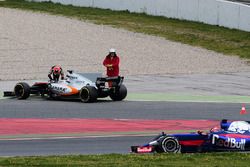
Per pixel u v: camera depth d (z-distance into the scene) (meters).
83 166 35.53
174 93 81.00
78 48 117.19
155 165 35.78
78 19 141.50
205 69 106.62
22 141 47.34
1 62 104.31
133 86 87.50
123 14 150.25
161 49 120.56
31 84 87.75
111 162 36.91
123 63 108.75
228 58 116.38
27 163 36.47
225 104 71.81
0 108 65.19
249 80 96.19
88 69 103.00
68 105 68.12
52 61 106.94
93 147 45.38
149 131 52.91
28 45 116.56
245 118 61.88
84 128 53.84
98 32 130.50
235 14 137.62
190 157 38.09
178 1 146.38
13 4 154.75
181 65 109.38
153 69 105.12
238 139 40.00
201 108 68.12
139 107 67.81
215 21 141.12
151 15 150.50
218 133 40.31
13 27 129.38
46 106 67.12
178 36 131.25
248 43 127.38
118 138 49.28
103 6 156.38
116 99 72.56
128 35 129.75
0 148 44.47
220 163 36.69
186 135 39.69
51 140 47.94
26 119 58.41
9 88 83.75
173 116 62.03
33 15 142.12
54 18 140.50
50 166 35.50
